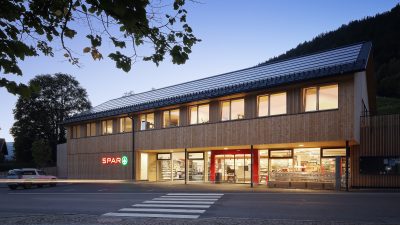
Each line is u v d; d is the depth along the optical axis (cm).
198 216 1415
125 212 1569
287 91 2641
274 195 2066
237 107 2944
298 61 3033
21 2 489
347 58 2603
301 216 1356
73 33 529
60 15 509
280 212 1458
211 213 1484
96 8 498
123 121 3897
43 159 5466
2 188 3369
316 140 2448
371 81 3088
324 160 2741
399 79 7550
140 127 3700
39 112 6262
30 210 1694
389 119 2523
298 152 2864
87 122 4325
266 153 3030
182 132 3256
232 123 2898
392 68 8050
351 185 2603
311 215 1375
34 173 3328
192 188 2662
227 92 2858
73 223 1272
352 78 2341
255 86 2703
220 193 2248
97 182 3728
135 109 3634
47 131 6319
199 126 3128
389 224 1168
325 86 2475
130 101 4169
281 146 2858
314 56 2988
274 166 2978
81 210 1661
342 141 2414
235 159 3225
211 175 3356
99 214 1521
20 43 488
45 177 3394
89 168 4203
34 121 6272
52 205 1869
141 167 3741
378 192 2220
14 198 2286
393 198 1864
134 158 3703
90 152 4209
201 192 2338
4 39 483
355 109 2347
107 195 2306
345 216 1343
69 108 6456
